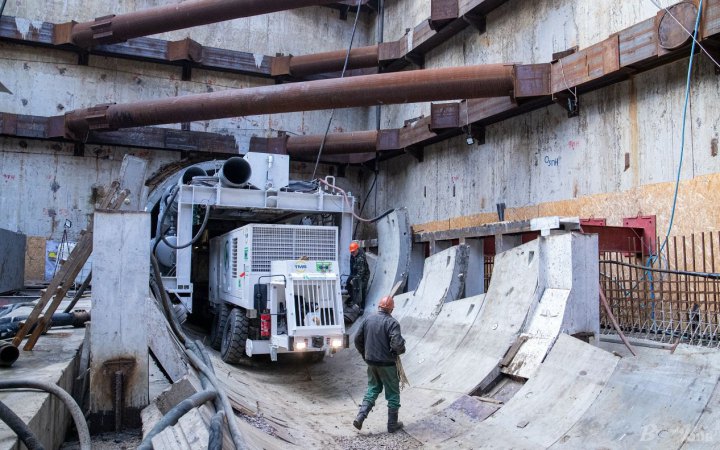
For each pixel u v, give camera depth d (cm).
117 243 555
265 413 668
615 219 1014
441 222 1594
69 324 869
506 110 1223
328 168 2058
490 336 794
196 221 1230
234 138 1850
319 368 1046
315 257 1005
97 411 536
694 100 875
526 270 795
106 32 1603
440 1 1482
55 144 1756
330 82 1265
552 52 1216
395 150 1756
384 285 1247
